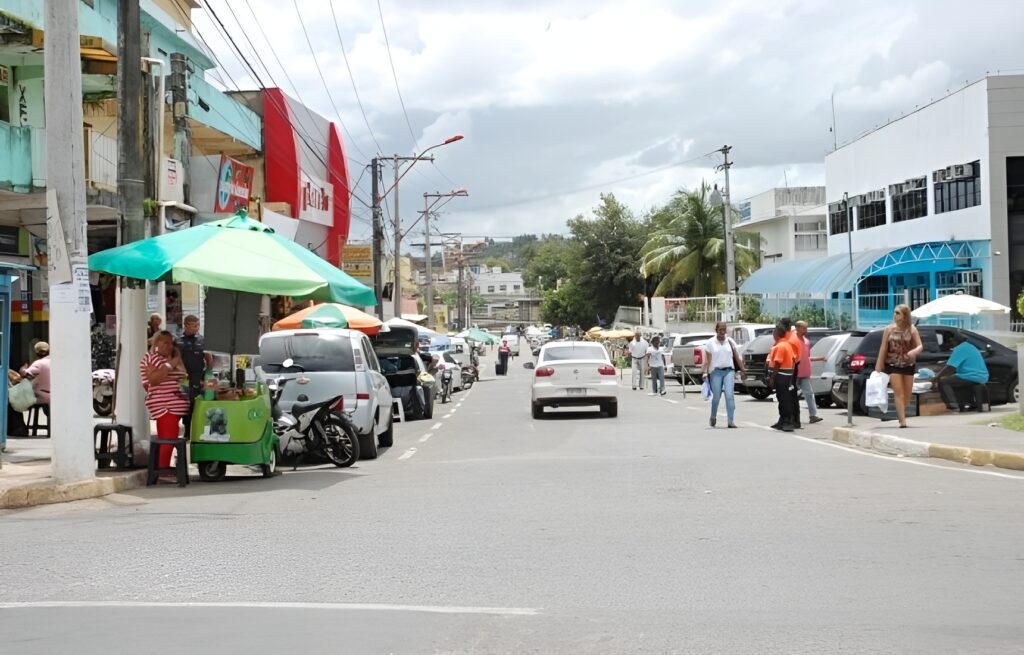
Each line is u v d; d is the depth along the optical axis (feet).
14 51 61.87
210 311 43.04
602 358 78.84
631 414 80.28
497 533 27.78
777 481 36.63
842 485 35.32
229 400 41.65
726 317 158.92
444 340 158.20
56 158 36.86
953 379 62.39
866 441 49.32
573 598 20.75
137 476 40.45
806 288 153.28
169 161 69.36
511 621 19.03
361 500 34.71
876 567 22.93
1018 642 17.29
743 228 252.62
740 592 20.99
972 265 131.64
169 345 41.50
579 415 81.35
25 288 73.67
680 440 54.95
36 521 31.81
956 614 19.15
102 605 20.79
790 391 59.72
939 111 140.26
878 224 163.22
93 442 38.19
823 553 24.43
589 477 39.11
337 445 46.85
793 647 17.13
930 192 143.74
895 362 51.62
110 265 39.75
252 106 120.47
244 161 119.24
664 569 23.16
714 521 28.86
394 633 18.24
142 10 84.28
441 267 576.20
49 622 19.45
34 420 57.52
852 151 173.17
